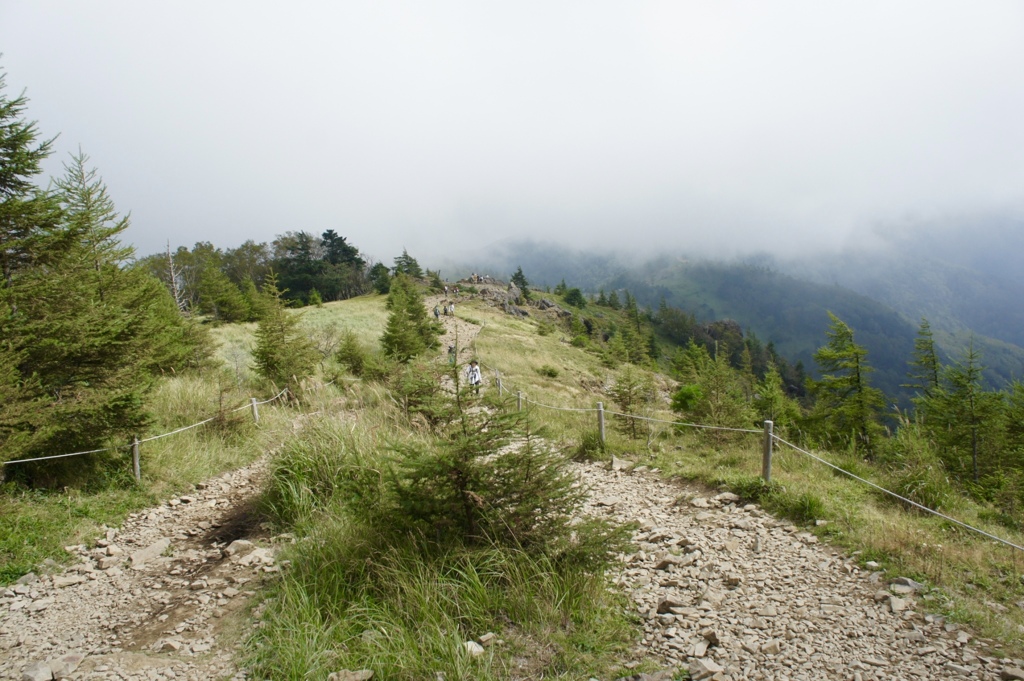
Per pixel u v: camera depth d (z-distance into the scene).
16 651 3.83
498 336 40.53
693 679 3.20
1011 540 5.09
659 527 5.99
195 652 3.75
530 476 4.46
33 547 5.42
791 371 112.88
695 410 11.90
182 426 9.65
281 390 13.85
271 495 6.71
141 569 5.21
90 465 7.20
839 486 6.69
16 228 6.61
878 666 3.31
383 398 10.44
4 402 5.84
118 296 8.45
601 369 33.56
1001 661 3.29
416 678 3.27
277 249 100.69
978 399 14.64
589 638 3.66
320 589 4.29
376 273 91.25
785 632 3.72
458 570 4.11
